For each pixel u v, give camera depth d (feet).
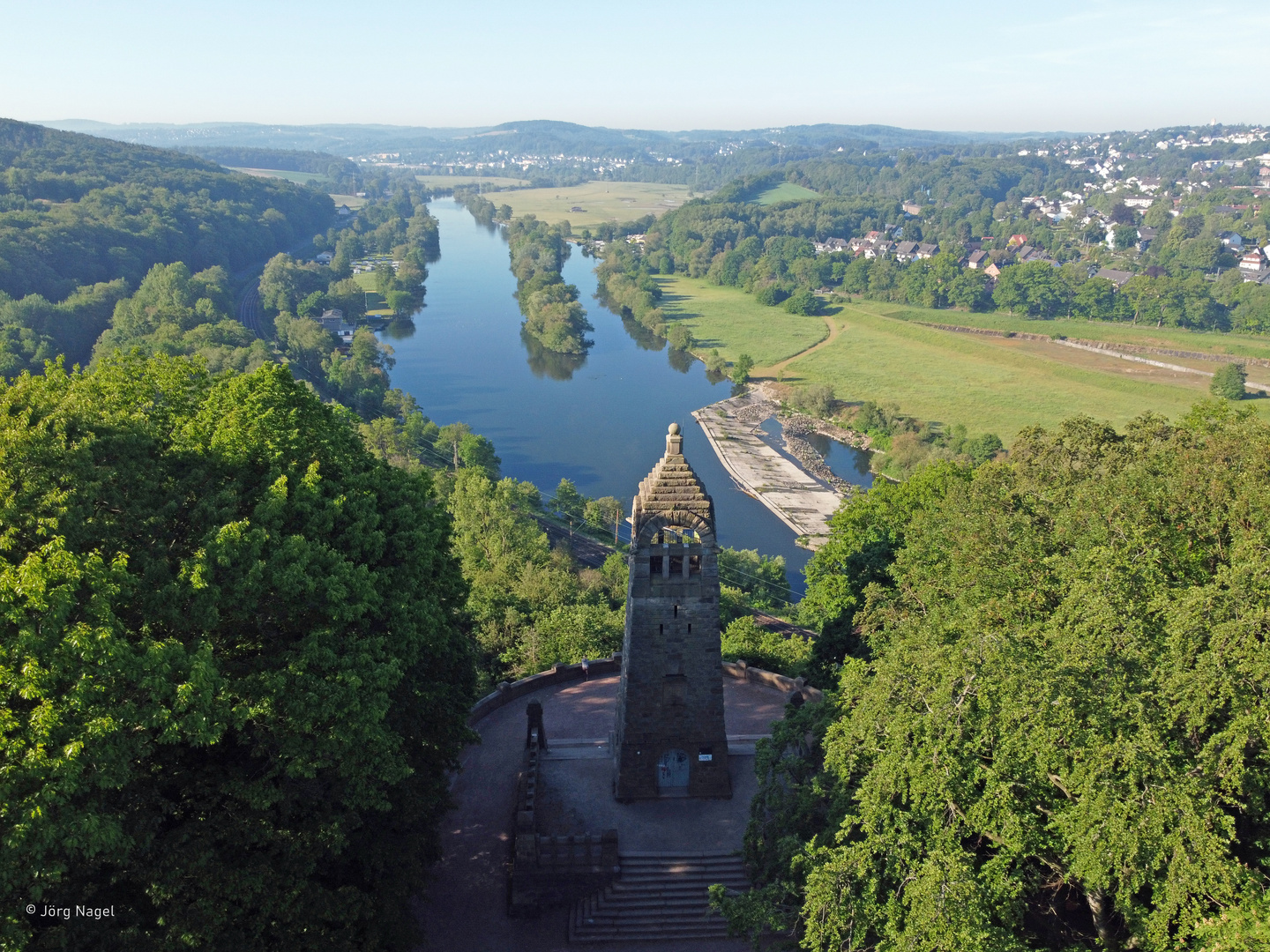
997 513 196.03
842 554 284.00
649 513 167.73
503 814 188.14
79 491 127.44
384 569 161.27
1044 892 137.49
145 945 105.29
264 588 130.31
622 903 164.86
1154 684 129.80
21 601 110.63
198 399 186.80
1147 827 111.45
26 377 161.17
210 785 125.29
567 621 273.13
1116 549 165.07
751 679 246.06
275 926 119.34
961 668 126.82
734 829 178.50
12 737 104.63
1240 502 170.81
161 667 111.24
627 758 182.50
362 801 128.16
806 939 117.50
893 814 123.75
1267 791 124.77
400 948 139.33
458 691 183.52
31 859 96.73
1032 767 121.80
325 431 185.47
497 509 379.14
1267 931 100.07
